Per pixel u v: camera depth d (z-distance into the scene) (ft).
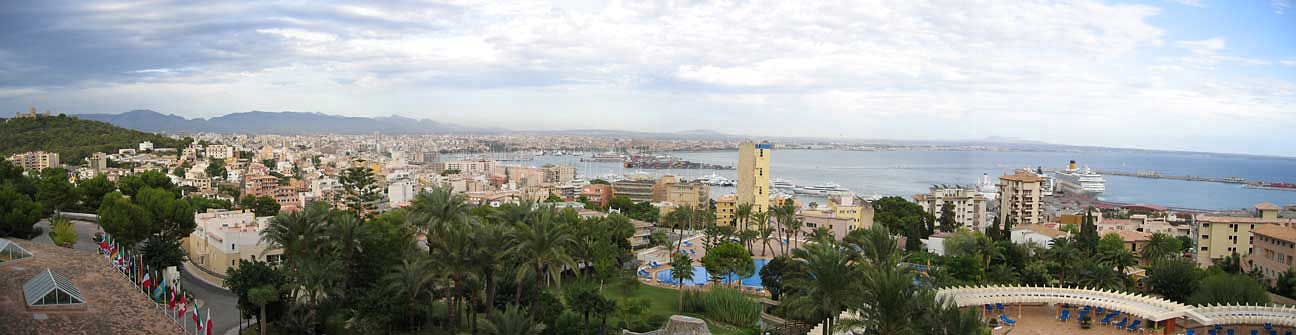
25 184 517.14
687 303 331.57
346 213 305.94
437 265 253.44
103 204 428.56
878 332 191.52
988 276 371.56
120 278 258.57
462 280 265.95
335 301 274.57
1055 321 297.12
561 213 382.63
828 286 211.20
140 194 433.48
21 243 305.73
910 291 189.88
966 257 361.51
